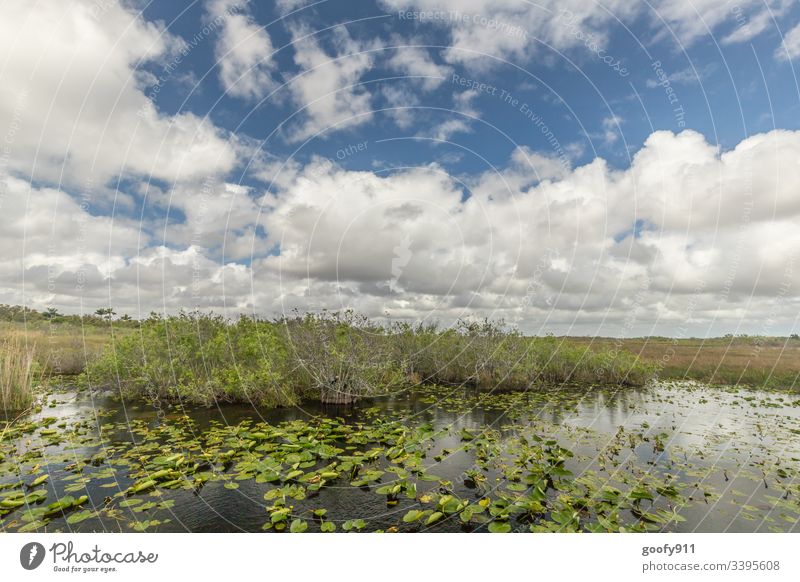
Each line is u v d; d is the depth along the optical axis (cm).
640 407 1048
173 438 703
